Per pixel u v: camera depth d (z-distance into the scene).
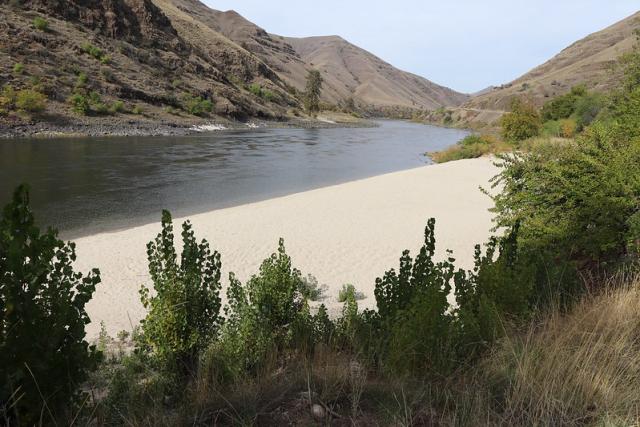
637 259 5.48
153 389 3.39
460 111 156.62
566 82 136.38
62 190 21.16
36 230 2.76
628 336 3.45
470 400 2.81
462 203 19.08
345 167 34.34
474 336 3.79
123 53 70.25
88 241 13.05
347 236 13.73
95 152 34.62
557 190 7.39
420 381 3.24
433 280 4.51
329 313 7.66
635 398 2.67
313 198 20.08
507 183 9.01
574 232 6.57
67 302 2.81
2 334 2.56
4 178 23.14
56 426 2.59
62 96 50.81
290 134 67.00
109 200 19.53
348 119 123.75
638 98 9.06
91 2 73.38
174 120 61.09
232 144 46.94
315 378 3.20
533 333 3.84
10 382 2.44
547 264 5.41
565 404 2.67
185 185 23.78
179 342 3.87
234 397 2.97
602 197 6.27
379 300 4.85
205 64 90.94
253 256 11.68
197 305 4.10
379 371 3.53
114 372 4.16
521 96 137.62
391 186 23.16
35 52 55.00
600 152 7.09
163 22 88.75
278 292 5.23
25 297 2.62
